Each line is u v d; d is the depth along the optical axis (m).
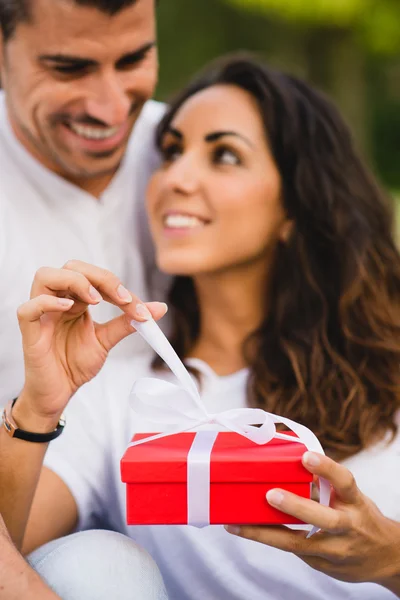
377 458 1.91
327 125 2.20
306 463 1.34
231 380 2.05
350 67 9.18
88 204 2.21
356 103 9.27
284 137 2.07
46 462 1.92
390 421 1.96
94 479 1.97
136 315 1.53
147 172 2.33
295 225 2.12
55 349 1.58
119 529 1.99
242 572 1.86
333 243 2.15
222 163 2.04
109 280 1.52
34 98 2.06
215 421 1.48
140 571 1.56
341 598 1.85
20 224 2.17
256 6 7.96
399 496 1.87
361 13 8.23
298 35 9.19
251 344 2.10
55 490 1.90
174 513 1.37
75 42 1.97
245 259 2.04
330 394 2.00
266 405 2.00
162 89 9.23
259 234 2.05
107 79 2.03
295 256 2.12
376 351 2.09
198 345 2.16
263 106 2.06
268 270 2.12
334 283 2.14
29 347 1.52
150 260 2.33
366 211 2.27
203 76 2.22
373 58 9.98
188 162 2.02
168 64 9.21
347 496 1.42
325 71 9.23
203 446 1.46
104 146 2.11
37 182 2.20
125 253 2.29
